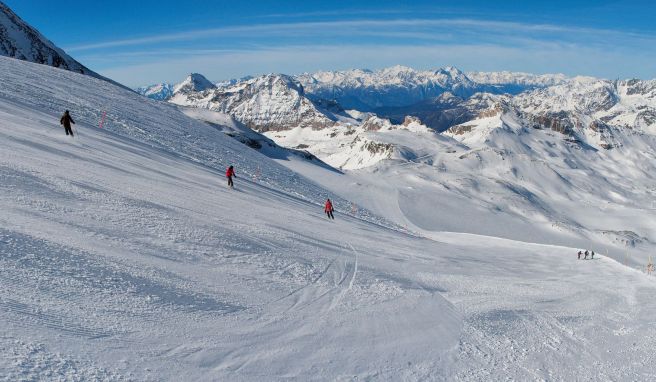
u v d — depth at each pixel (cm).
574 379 1109
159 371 608
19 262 750
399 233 4256
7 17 16875
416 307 1290
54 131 2819
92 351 588
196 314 831
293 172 8506
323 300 1147
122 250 1015
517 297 1848
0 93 3628
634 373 1227
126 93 7819
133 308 759
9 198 1100
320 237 2150
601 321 1694
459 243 5431
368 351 920
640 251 14912
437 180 18675
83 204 1288
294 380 720
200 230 1438
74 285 754
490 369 1022
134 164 2602
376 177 16112
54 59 16925
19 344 531
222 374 662
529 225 14538
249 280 1127
